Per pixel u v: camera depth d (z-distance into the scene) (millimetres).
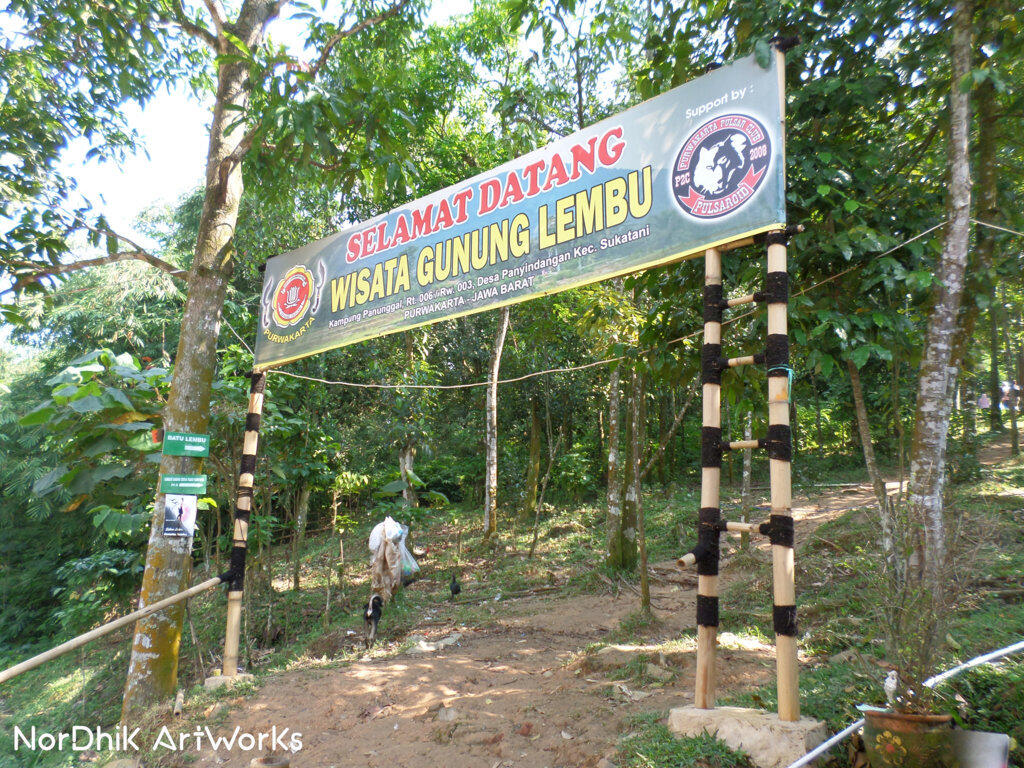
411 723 4848
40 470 15102
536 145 10781
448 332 17344
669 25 5723
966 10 4375
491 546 13008
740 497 16125
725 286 5734
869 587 4184
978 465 11164
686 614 7574
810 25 5066
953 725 3109
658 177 4602
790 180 4934
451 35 13562
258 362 7527
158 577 6285
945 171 5352
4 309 7098
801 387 6957
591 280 4910
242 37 7496
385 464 15047
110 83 8625
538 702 4891
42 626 13906
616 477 10109
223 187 7270
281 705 5500
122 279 15922
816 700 3900
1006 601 5531
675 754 3488
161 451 6766
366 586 10594
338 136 7062
